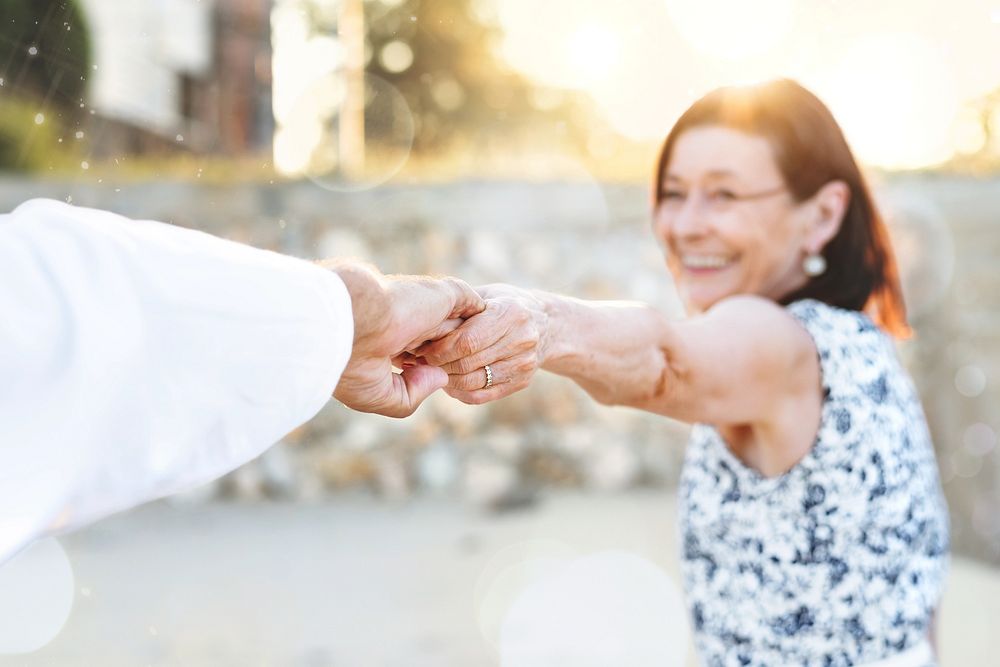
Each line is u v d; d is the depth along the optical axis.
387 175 7.35
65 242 0.71
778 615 1.40
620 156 7.91
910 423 1.46
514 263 7.22
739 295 1.54
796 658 1.40
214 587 4.61
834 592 1.38
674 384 1.29
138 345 0.71
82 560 5.12
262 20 11.88
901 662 1.41
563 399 6.82
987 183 5.87
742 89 1.62
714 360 1.31
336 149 12.27
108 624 4.07
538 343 1.16
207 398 0.75
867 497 1.37
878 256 1.69
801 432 1.37
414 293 1.02
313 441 6.73
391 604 4.34
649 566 4.91
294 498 6.66
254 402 0.78
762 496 1.40
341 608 4.28
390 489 6.74
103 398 0.69
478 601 4.37
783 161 1.60
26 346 0.66
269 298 0.79
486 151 9.56
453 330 1.11
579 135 14.80
